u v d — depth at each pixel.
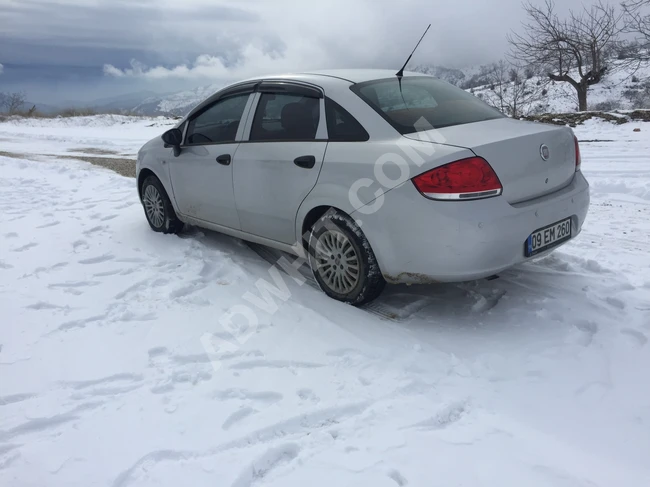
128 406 2.67
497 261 3.17
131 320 3.60
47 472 2.25
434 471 2.19
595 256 4.72
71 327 3.52
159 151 5.27
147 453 2.33
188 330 3.44
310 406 2.64
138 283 4.17
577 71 28.39
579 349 3.11
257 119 4.25
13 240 5.43
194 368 3.01
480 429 2.46
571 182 3.68
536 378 2.87
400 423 2.50
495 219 3.07
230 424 2.52
